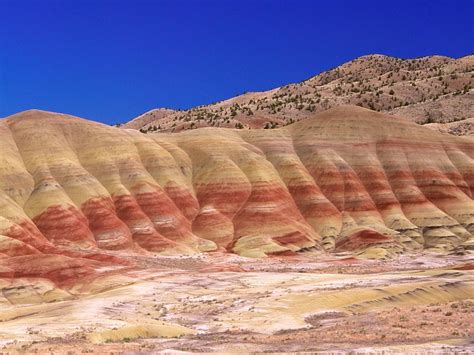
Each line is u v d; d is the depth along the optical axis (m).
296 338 45.66
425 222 134.00
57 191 126.38
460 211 137.12
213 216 131.38
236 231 129.25
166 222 126.62
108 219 123.88
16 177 128.75
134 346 42.56
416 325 48.94
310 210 136.00
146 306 67.94
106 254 108.50
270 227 129.00
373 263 112.19
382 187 141.50
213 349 41.12
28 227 116.19
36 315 64.38
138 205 128.75
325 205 136.62
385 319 52.38
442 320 50.34
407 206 138.50
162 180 136.38
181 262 110.62
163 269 99.12
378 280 78.25
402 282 75.12
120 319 56.72
